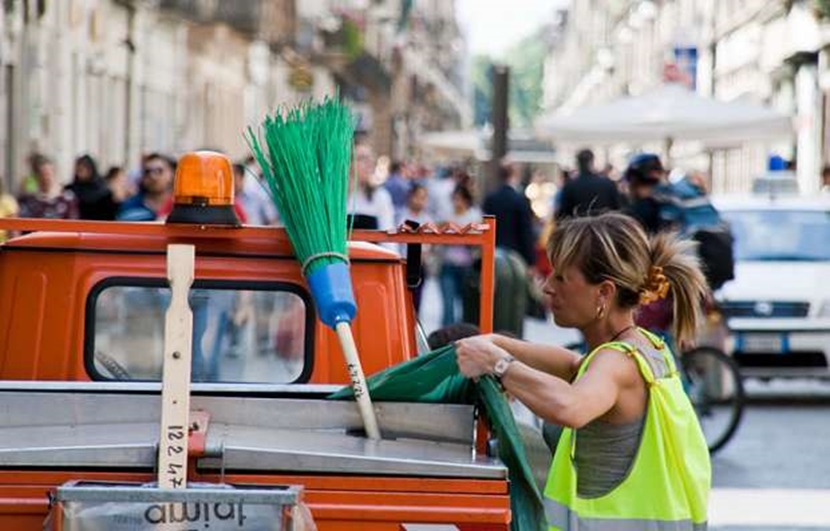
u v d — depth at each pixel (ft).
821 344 64.34
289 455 19.27
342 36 232.94
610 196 76.13
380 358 24.89
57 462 19.11
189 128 175.42
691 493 19.69
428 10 474.49
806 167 178.91
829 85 170.50
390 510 19.31
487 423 21.26
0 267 24.62
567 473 19.84
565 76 570.87
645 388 19.65
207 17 171.32
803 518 42.65
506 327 58.65
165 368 18.74
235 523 17.93
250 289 24.45
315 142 22.65
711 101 96.89
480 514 19.35
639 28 308.60
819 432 58.13
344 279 22.00
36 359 24.52
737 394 51.85
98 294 24.59
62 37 122.52
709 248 53.67
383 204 74.64
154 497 17.87
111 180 79.66
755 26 205.67
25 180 89.66
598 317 20.18
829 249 68.03
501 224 86.07
